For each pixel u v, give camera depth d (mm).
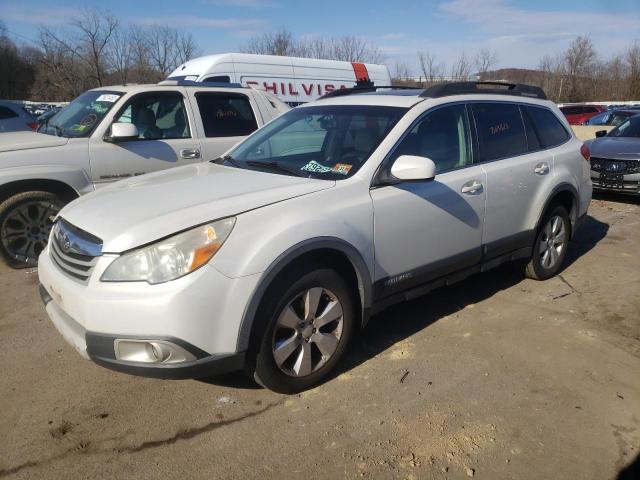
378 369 3477
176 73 11125
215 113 6395
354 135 3707
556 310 4402
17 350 3699
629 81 45531
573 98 46344
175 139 6016
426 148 3762
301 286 3008
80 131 5602
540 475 2564
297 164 3684
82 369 3461
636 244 6371
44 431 2855
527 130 4695
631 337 3928
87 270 2777
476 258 4152
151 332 2598
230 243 2746
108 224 2834
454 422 2938
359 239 3219
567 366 3521
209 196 3047
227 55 10438
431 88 4023
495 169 4188
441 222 3748
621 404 3115
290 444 2760
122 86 6156
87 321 2672
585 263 5641
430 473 2568
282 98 11109
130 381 3326
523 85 4941
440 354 3670
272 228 2885
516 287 4910
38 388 3246
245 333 2791
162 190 3248
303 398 3154
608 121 18781
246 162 3924
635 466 2629
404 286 3645
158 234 2674
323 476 2545
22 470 2578
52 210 5301
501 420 2959
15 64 45125
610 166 8578
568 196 5043
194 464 2619
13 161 5066
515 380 3352
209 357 2721
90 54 31078
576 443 2783
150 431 2859
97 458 2660
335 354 3287
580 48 46469
